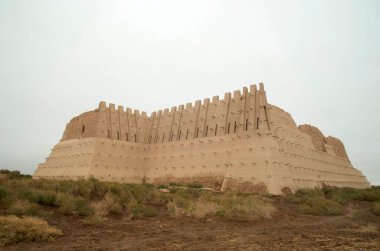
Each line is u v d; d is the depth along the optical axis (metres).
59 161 55.97
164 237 13.29
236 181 38.91
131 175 52.59
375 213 22.86
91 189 23.34
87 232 13.61
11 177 36.69
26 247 10.52
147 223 16.61
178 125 53.94
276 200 30.55
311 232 14.98
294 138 45.97
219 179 42.03
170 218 18.45
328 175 50.72
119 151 52.56
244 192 36.22
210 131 47.47
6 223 11.76
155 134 57.91
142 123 59.91
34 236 11.65
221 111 47.34
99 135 51.81
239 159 40.44
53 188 21.39
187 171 47.31
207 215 19.78
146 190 26.75
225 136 44.50
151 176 52.81
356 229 16.08
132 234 13.75
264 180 36.00
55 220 14.81
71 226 14.34
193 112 52.19
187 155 48.78
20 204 14.96
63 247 10.80
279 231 15.25
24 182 22.92
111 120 55.06
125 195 21.62
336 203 26.05
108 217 17.25
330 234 14.38
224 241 12.59
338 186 51.53
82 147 51.81
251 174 37.78
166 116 57.56
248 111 43.47
